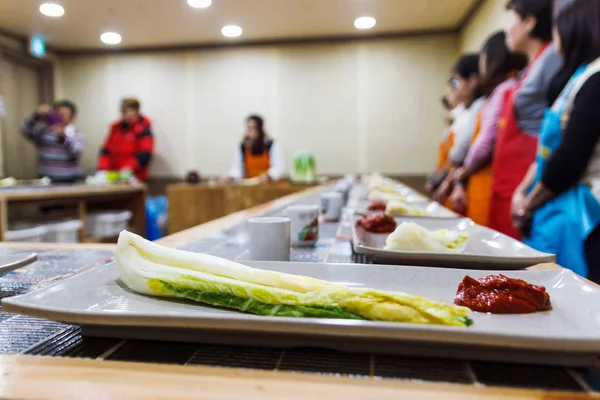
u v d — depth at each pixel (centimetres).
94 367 48
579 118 157
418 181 558
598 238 158
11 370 48
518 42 231
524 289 63
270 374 47
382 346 51
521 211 198
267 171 488
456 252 98
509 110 236
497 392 43
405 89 549
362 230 131
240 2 419
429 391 43
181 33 524
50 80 602
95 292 66
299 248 121
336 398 41
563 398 42
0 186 335
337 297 55
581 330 55
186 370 48
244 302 58
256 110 583
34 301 57
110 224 388
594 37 165
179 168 607
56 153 476
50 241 316
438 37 535
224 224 160
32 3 415
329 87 566
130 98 541
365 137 564
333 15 466
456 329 46
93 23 481
